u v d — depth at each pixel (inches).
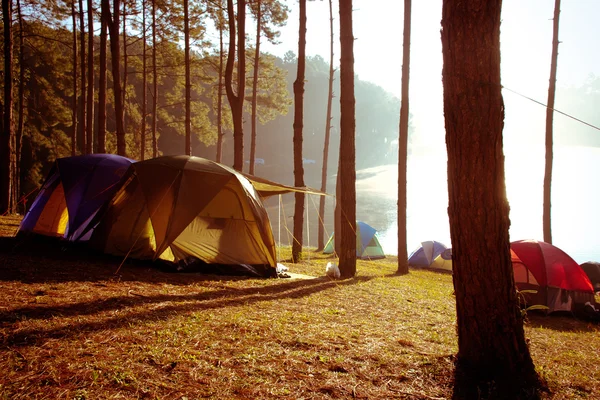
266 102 961.5
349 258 438.0
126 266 317.7
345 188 438.9
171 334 179.5
